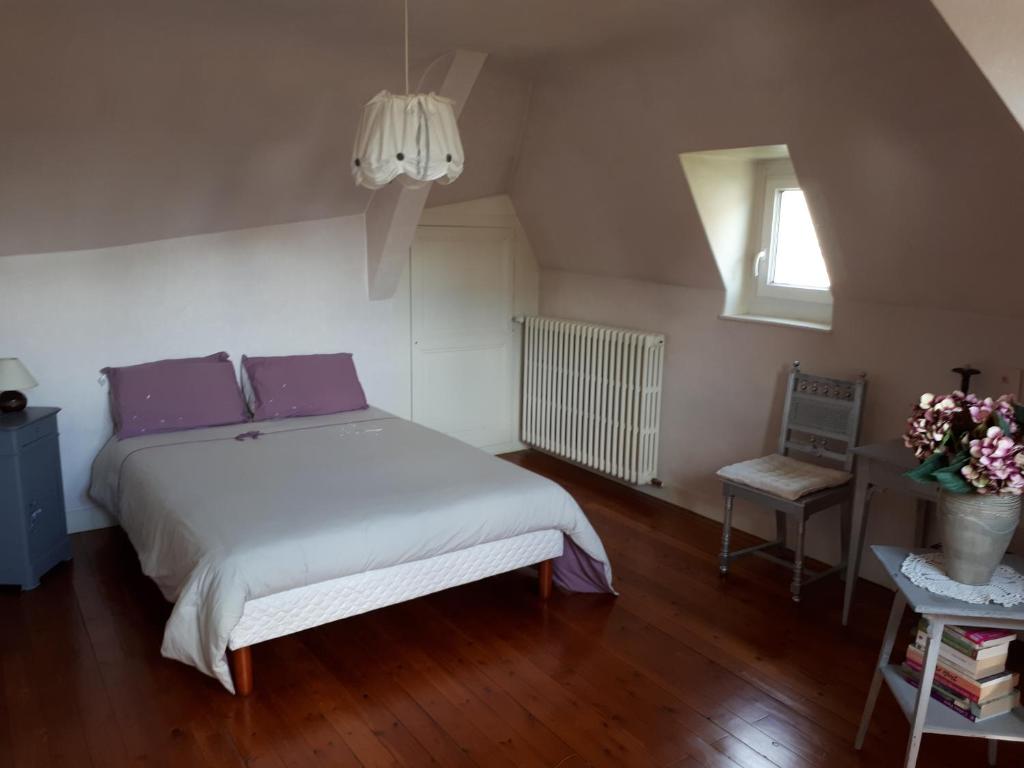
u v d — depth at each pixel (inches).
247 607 95.3
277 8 107.0
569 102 146.6
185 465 125.3
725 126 125.5
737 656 110.0
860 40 97.0
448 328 189.9
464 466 127.3
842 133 110.5
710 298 157.4
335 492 113.3
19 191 124.6
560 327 186.4
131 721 93.1
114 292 145.9
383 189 160.9
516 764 86.8
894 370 127.3
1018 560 86.0
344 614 103.0
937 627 76.2
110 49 109.3
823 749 90.1
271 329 164.4
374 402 181.3
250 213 154.0
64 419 144.9
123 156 127.8
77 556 138.1
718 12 104.0
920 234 112.8
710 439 161.0
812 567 139.8
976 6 85.9
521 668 106.2
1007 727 78.2
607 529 156.5
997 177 97.9
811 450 136.9
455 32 118.1
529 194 182.2
